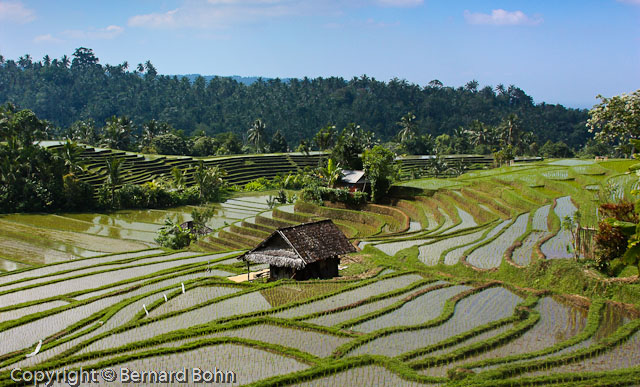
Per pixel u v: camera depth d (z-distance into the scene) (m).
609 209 20.70
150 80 174.00
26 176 58.69
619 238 19.80
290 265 24.69
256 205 68.50
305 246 25.20
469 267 23.75
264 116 148.50
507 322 17.27
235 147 110.69
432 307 19.31
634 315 17.09
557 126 149.88
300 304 20.42
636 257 17.25
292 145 139.25
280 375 13.88
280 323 18.11
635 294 18.20
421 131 147.12
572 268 20.58
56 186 58.12
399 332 16.92
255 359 15.30
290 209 52.84
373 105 156.12
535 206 35.34
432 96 162.00
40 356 16.97
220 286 24.34
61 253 39.47
